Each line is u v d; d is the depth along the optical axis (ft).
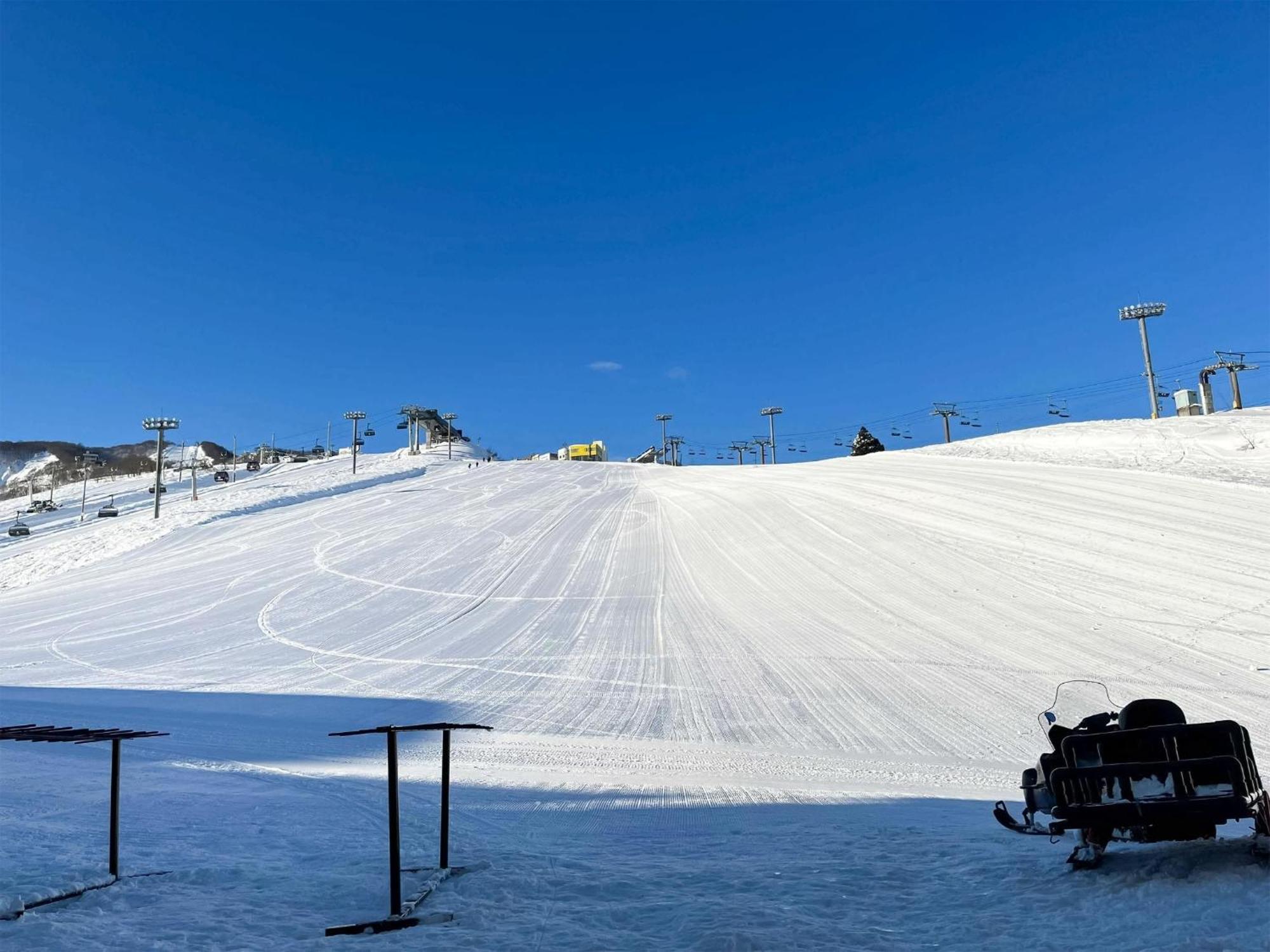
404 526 163.02
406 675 72.74
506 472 251.39
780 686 60.44
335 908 19.34
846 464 164.45
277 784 37.22
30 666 87.71
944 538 94.48
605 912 18.33
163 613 112.16
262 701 64.90
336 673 75.61
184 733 52.34
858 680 60.08
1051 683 55.06
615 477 225.97
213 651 89.15
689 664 69.15
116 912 19.21
